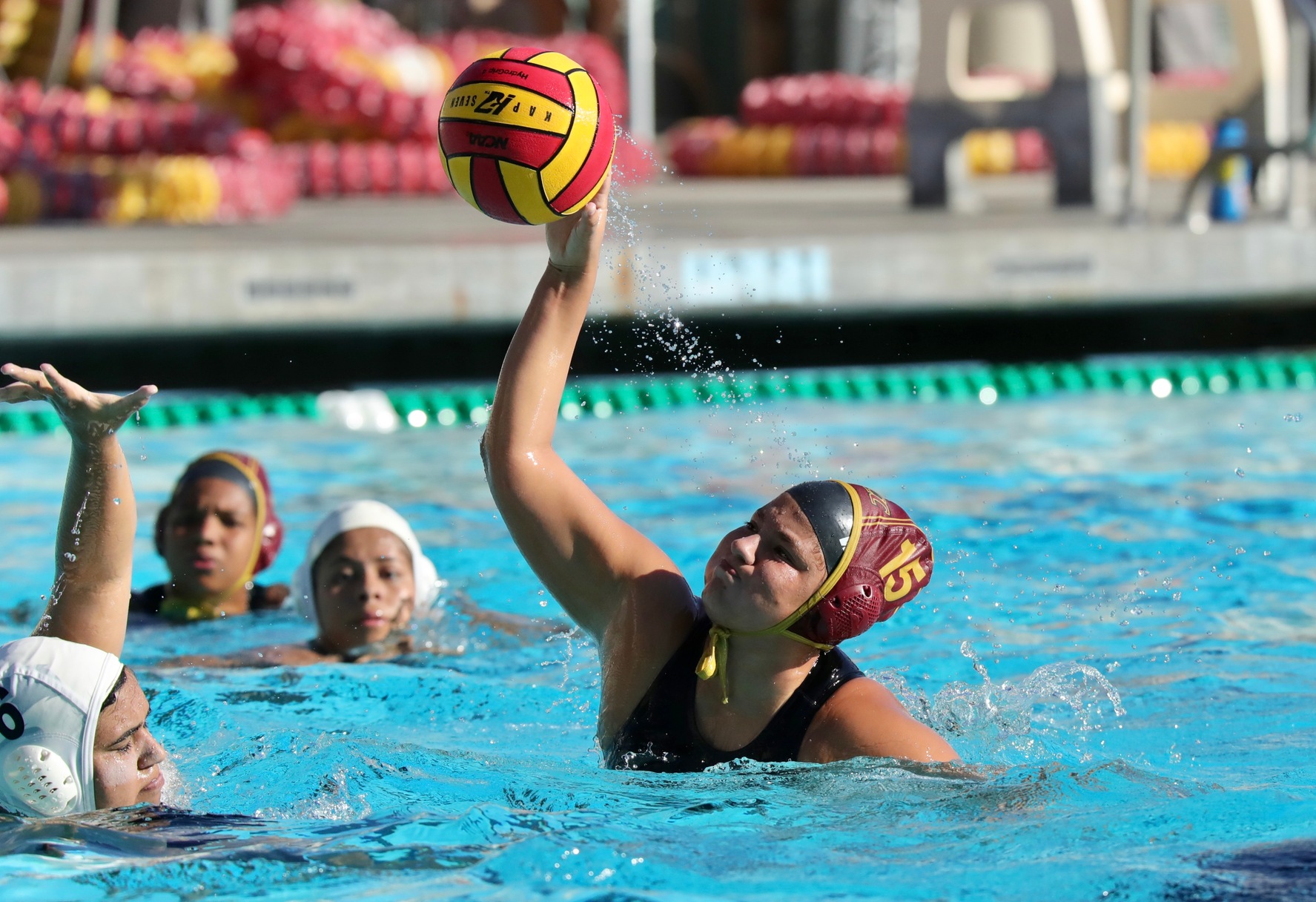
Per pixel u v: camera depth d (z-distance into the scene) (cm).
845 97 5734
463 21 6234
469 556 1631
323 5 5188
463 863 747
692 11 7319
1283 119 3756
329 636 1309
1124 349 3052
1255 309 3075
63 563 870
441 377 2780
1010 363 2998
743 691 865
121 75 4638
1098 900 696
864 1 6550
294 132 4844
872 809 806
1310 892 699
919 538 867
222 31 5625
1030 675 1172
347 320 2602
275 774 916
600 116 934
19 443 2267
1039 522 1711
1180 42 6081
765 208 3825
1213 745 1003
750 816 802
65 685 784
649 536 1680
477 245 2780
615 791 843
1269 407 2481
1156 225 3092
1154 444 2175
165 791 872
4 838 760
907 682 1167
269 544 1466
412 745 981
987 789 830
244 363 2673
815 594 827
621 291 2611
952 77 3772
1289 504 1789
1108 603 1400
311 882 722
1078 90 3712
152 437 2314
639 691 896
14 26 3828
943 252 2820
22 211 3338
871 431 2323
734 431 2341
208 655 1294
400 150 4794
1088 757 973
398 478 2033
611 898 700
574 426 2411
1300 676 1173
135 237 3011
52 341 2514
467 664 1265
